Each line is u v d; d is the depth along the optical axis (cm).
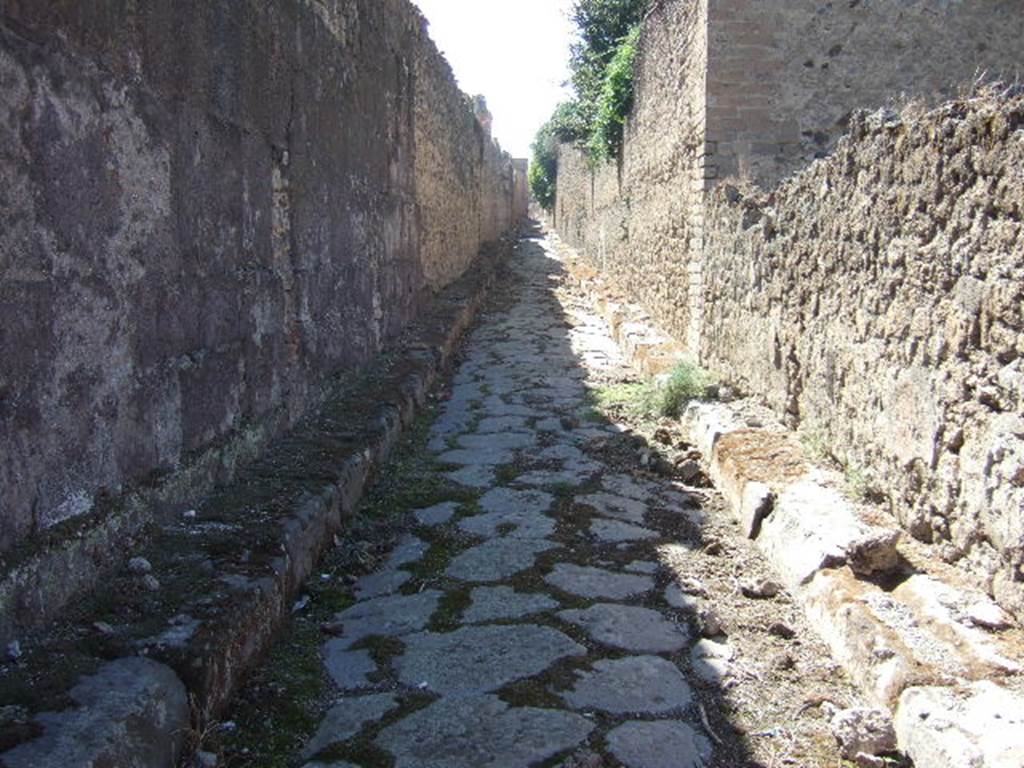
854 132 443
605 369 936
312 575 395
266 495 409
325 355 602
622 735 286
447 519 486
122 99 314
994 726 249
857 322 437
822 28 788
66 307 282
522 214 5269
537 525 476
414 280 1009
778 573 409
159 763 237
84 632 271
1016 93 354
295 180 521
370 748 277
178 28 359
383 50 799
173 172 358
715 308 743
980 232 323
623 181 1509
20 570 258
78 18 285
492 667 328
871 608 321
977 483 324
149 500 342
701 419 610
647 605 383
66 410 283
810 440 502
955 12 786
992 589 315
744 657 337
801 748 281
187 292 374
